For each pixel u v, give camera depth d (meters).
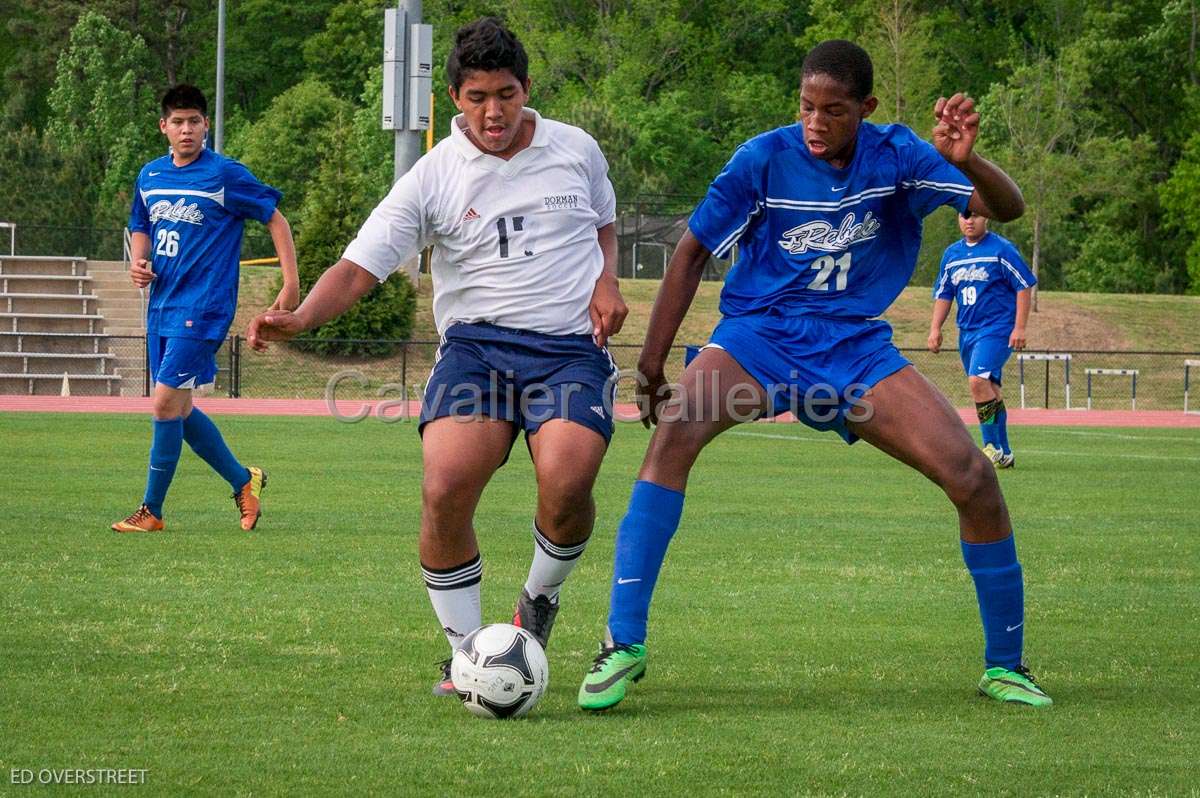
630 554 18.58
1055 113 183.00
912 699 18.58
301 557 29.97
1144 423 88.75
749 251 19.77
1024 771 15.05
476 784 14.34
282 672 19.41
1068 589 27.78
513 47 18.39
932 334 52.66
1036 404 115.75
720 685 19.34
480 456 18.58
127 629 22.12
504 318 19.09
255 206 33.38
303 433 66.62
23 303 112.94
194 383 33.06
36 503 38.62
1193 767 15.27
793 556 31.47
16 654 20.20
